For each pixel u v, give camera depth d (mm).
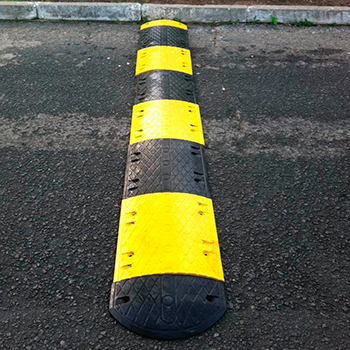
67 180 1884
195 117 2227
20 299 1441
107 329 1360
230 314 1407
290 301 1452
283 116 2283
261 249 1615
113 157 2004
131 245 1563
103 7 3096
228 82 2531
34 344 1324
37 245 1610
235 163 1985
